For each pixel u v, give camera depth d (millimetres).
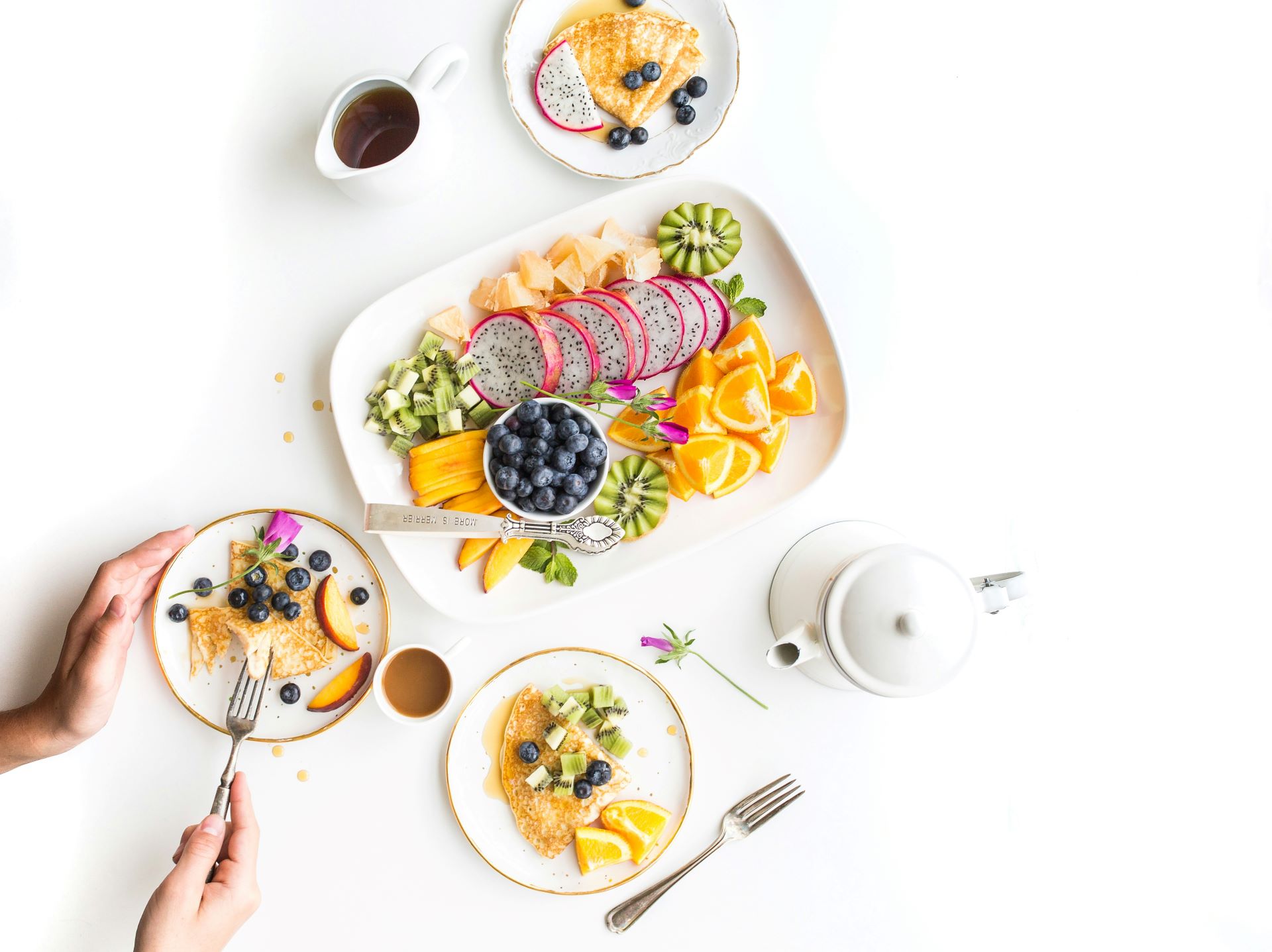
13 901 938
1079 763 1018
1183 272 1027
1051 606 1021
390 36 962
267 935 960
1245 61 1025
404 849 968
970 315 1015
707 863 987
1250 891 1014
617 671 965
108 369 954
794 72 993
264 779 959
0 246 942
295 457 962
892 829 999
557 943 975
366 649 952
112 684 893
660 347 960
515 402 958
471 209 971
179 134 956
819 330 961
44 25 948
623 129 968
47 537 948
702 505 970
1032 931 1008
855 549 916
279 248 962
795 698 991
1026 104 1015
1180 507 1025
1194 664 1029
